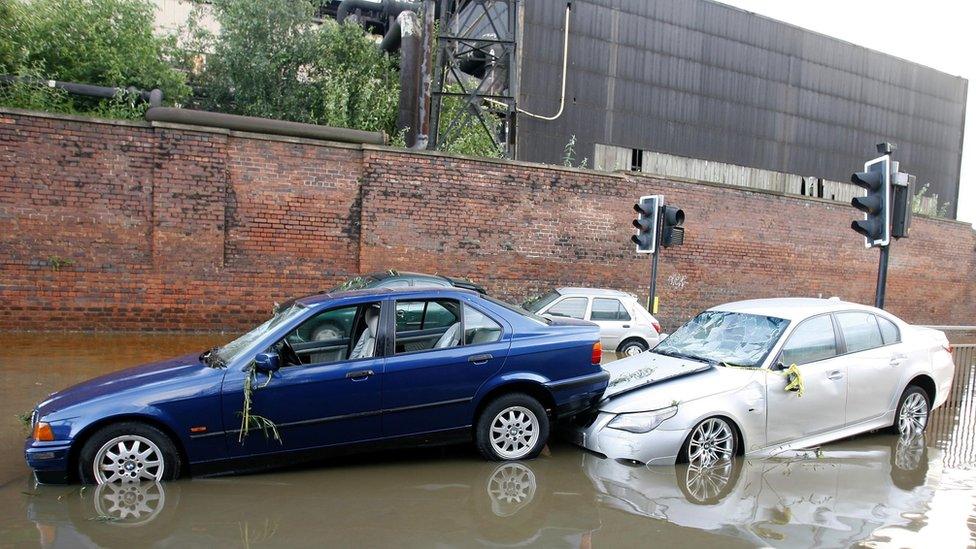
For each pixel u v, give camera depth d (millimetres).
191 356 5887
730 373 6055
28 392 7465
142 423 5004
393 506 4633
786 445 6109
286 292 12555
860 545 4070
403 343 5613
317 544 3984
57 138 11125
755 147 29781
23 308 11070
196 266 11922
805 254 18766
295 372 5281
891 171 8305
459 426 5645
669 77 27562
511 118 17094
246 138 12227
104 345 10398
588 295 11789
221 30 17828
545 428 5828
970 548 4066
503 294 14398
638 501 4781
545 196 14789
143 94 15227
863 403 6523
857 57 32406
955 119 36219
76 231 11281
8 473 5184
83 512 4426
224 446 5133
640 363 6801
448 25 17922
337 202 12891
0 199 10875
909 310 21547
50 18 14695
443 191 13711
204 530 4168
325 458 5703
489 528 4258
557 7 25188
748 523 4395
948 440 6746
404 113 17203
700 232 17000
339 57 18422
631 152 26891
